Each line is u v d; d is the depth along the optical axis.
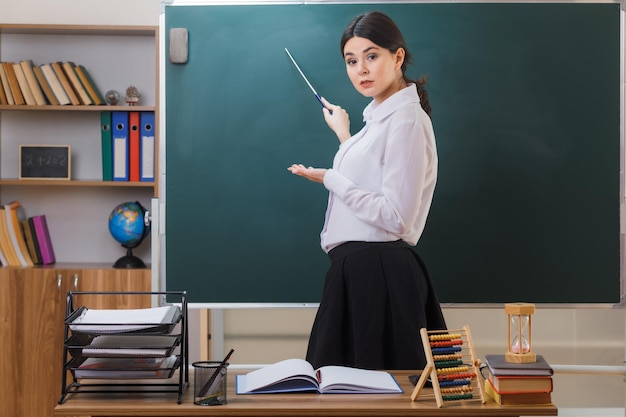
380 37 3.09
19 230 3.88
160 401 1.97
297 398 2.00
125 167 3.88
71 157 4.10
